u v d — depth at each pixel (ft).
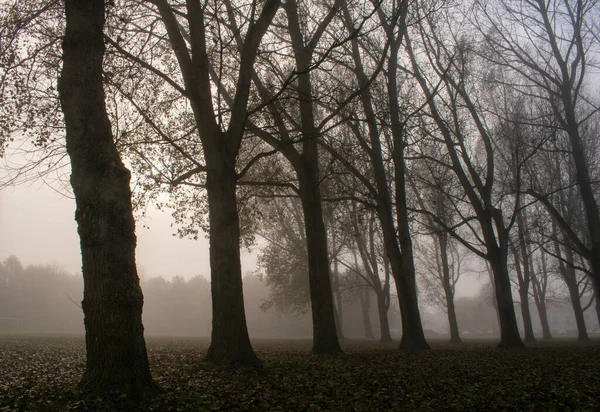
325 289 54.34
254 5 40.91
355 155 67.26
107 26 43.75
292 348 73.72
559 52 73.05
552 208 73.20
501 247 73.56
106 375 22.35
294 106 65.16
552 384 31.32
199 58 40.52
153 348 65.16
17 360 42.27
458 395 27.32
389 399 25.98
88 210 23.35
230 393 25.38
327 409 23.00
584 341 117.29
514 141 78.64
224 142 39.99
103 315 22.68
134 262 24.22
